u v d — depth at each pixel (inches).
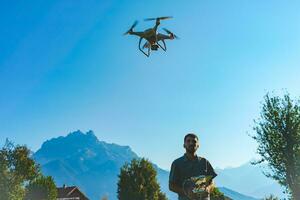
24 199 2383.1
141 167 2288.4
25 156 1795.0
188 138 231.8
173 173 229.9
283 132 1232.2
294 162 1209.4
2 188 1724.9
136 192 2230.6
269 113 1256.8
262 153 1267.2
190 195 221.0
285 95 1262.3
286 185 1223.5
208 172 229.5
